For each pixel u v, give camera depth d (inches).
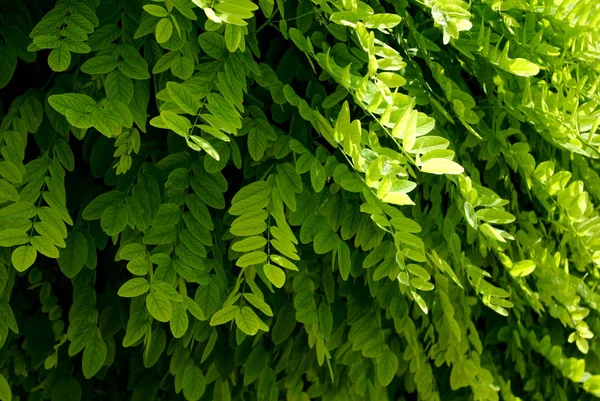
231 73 56.8
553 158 71.4
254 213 56.5
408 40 64.0
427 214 67.0
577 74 64.2
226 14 50.2
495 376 72.7
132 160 59.8
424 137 55.5
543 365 77.3
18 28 58.1
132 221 57.7
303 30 61.2
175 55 56.4
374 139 57.7
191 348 62.6
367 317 66.3
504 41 65.6
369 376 67.7
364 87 55.7
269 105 63.2
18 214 54.5
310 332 64.0
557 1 63.3
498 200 59.1
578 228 65.4
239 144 61.8
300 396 68.1
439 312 67.6
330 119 60.9
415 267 57.1
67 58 53.9
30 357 65.3
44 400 65.4
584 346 70.3
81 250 59.0
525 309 75.1
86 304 61.4
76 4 56.6
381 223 57.0
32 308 65.1
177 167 59.6
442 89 63.5
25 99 58.3
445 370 74.0
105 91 56.0
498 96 64.8
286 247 55.8
